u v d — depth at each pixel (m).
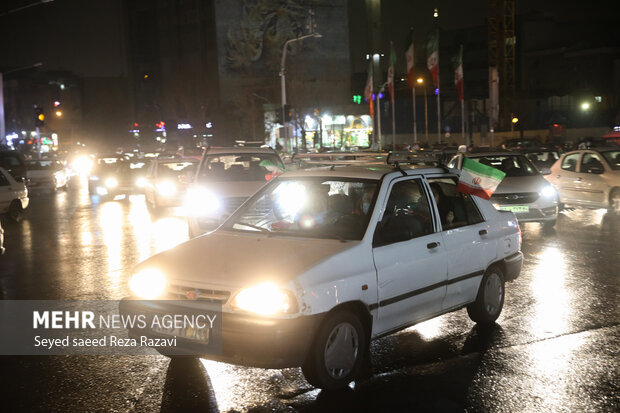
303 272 4.62
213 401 4.73
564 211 17.59
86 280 9.39
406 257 5.34
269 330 4.41
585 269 9.47
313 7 107.44
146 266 5.12
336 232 5.27
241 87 104.12
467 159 6.14
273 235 5.43
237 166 12.88
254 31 104.00
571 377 5.18
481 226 6.39
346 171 5.75
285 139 34.41
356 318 4.93
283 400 4.74
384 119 90.00
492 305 6.60
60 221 17.83
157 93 138.62
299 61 105.88
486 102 88.88
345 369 4.88
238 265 4.83
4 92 146.62
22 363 5.61
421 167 6.05
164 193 18.39
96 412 4.56
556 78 103.25
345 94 108.19
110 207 22.28
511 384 5.03
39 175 30.69
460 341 6.13
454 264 5.89
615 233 13.12
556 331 6.41
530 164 14.77
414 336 6.31
